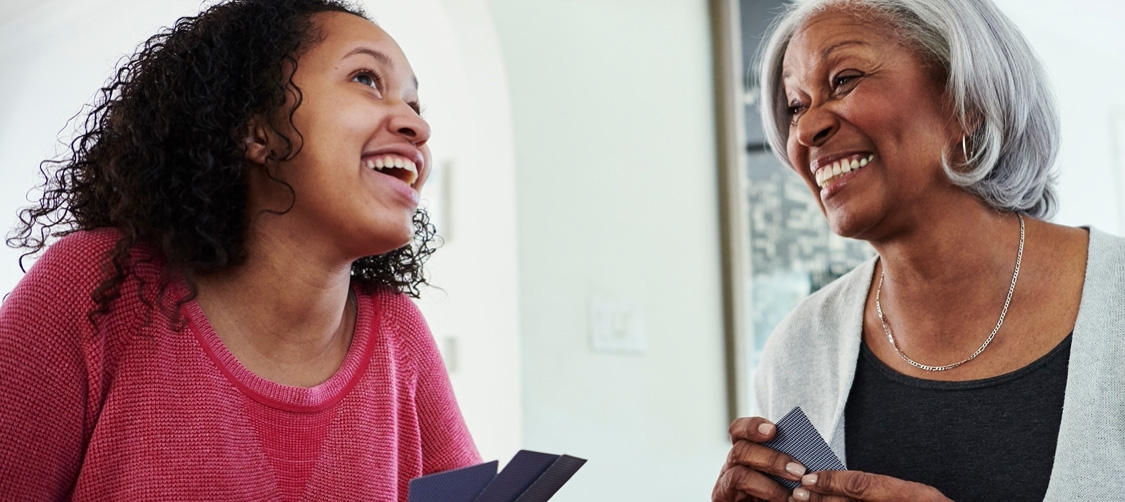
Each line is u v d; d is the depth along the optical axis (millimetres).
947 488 1245
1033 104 1287
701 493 2777
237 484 1034
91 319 1004
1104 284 1191
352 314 1230
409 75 1176
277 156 1066
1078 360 1168
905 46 1263
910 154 1241
